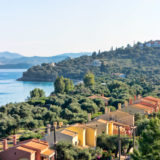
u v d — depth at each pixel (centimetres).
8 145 6334
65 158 4838
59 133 5606
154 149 3762
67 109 10744
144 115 8638
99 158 5538
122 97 13750
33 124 8806
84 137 5903
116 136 5866
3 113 10362
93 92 17075
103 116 8362
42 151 4519
